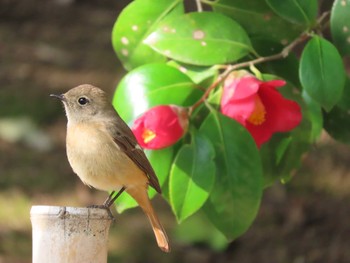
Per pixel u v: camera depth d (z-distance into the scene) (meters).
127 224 14.29
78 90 6.97
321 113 7.07
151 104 6.55
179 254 13.50
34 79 19.14
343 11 6.59
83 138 6.79
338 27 6.62
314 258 13.66
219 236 13.81
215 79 6.66
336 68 6.31
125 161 6.66
